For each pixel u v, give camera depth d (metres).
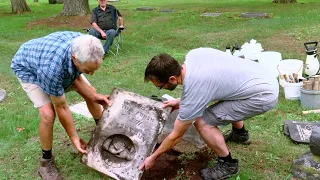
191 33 10.11
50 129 3.34
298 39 8.59
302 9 13.96
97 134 3.41
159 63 2.82
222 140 3.24
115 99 3.47
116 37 8.36
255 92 3.03
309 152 3.44
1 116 4.84
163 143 3.10
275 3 16.78
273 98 3.09
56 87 3.02
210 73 2.88
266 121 4.48
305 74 5.88
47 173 3.47
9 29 12.39
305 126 4.19
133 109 3.40
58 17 14.68
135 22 12.77
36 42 3.12
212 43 8.82
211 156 3.72
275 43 8.39
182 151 3.80
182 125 2.95
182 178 3.42
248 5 16.41
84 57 2.80
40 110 3.27
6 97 5.65
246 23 11.14
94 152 3.40
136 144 3.32
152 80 2.92
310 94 4.71
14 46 9.32
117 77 6.39
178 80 2.89
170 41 9.35
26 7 18.53
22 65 3.16
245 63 3.11
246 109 3.10
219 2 18.92
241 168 3.51
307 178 3.28
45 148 3.45
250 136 4.14
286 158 3.68
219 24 11.30
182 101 2.89
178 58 7.51
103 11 8.02
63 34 3.15
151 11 15.88
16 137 4.23
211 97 2.91
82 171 3.57
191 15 13.70
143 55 7.94
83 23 13.23
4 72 6.85
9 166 3.72
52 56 2.96
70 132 3.38
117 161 3.35
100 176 3.49
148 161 3.18
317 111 4.65
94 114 3.88
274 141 4.02
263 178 3.37
